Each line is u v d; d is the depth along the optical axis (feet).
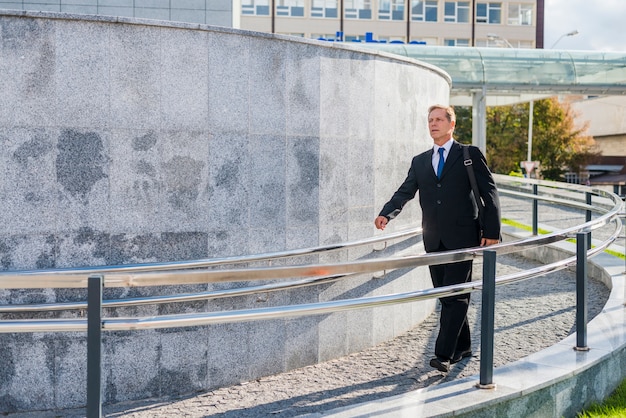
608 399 15.46
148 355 15.58
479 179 16.12
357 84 18.86
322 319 18.04
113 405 15.16
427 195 16.49
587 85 83.82
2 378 14.71
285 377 16.90
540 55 84.84
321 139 17.88
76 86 14.73
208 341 16.16
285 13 179.42
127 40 15.03
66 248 14.87
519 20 191.01
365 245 19.40
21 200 14.56
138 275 11.27
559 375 14.11
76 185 14.85
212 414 14.21
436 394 13.17
